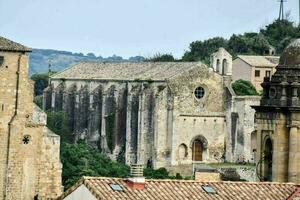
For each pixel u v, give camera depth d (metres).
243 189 99.12
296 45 119.69
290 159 116.19
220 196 96.88
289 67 118.69
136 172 94.75
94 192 91.75
